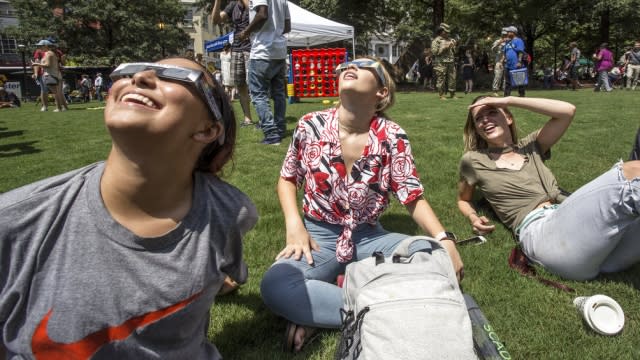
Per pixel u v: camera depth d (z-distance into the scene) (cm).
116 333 136
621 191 213
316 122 242
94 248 132
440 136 641
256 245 294
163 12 4172
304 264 217
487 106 326
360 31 2870
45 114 1202
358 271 184
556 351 195
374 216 241
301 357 195
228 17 745
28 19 3731
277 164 492
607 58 1681
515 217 309
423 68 2388
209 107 133
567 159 504
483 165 326
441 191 405
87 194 135
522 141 334
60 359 134
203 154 154
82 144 651
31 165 522
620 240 243
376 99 236
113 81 129
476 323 182
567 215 242
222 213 153
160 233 139
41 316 130
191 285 141
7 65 4316
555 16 2641
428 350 145
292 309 200
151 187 134
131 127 119
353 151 236
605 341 201
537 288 245
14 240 127
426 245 206
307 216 245
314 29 1514
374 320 156
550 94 1518
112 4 3741
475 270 265
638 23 2784
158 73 124
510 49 1309
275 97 618
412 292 163
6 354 138
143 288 136
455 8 2830
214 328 212
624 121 782
